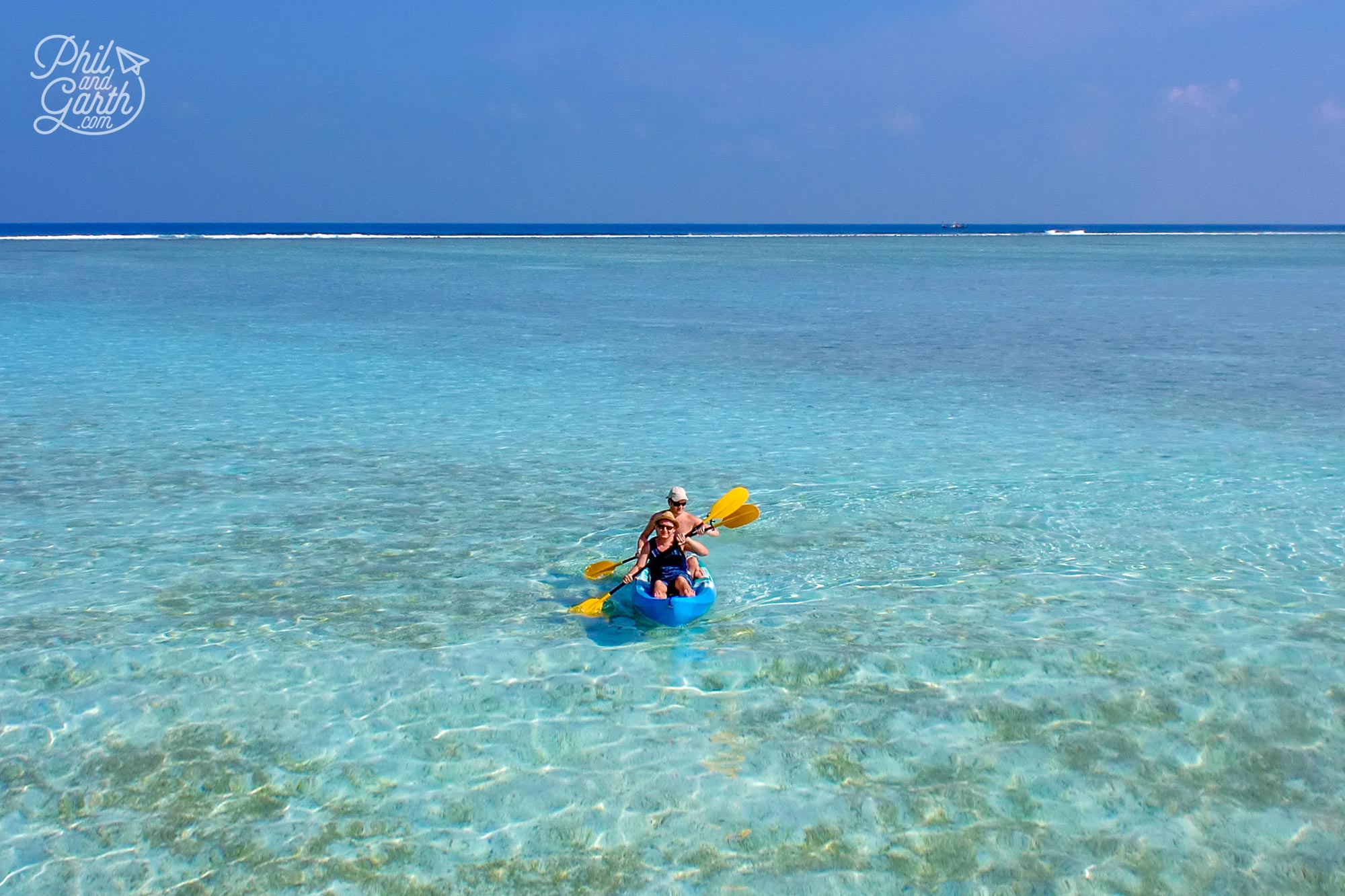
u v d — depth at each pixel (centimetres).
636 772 603
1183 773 602
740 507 904
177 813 565
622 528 1046
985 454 1348
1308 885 511
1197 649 752
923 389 1841
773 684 705
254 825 555
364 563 944
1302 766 608
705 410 1647
